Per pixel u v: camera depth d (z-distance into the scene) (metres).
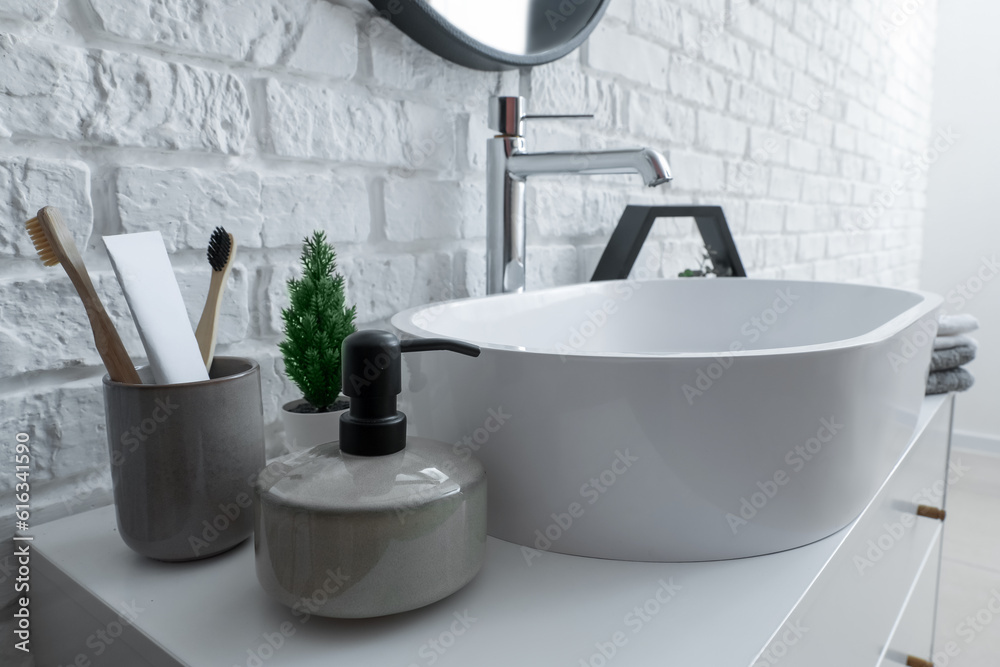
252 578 0.41
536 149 0.89
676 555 0.42
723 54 1.28
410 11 0.65
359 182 0.68
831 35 1.74
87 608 0.40
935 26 2.52
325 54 0.63
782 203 1.59
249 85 0.58
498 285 0.76
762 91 1.44
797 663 0.39
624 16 1.01
